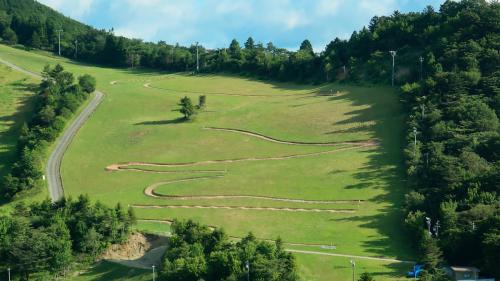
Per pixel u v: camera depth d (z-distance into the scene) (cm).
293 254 14612
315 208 17988
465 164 17775
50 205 17250
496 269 13338
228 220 17412
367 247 15475
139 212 18450
